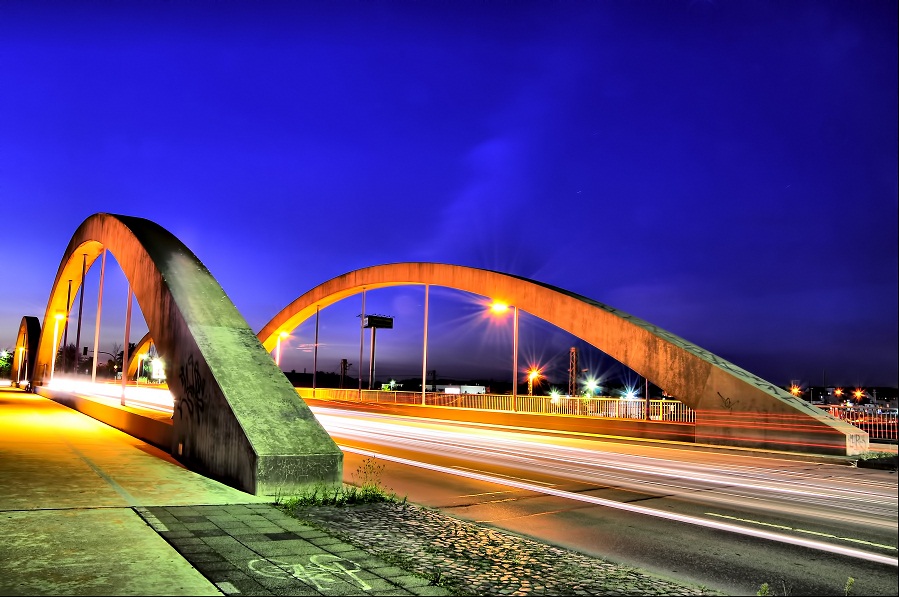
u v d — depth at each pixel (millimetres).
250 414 9883
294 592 4812
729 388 21438
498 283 30969
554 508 9414
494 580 5438
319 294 48781
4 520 6832
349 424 28578
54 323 52156
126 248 18078
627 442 22500
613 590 5340
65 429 18641
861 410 25422
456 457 15938
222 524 7039
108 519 7023
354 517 7859
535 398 29906
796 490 11930
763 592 5480
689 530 8062
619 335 25047
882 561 6676
